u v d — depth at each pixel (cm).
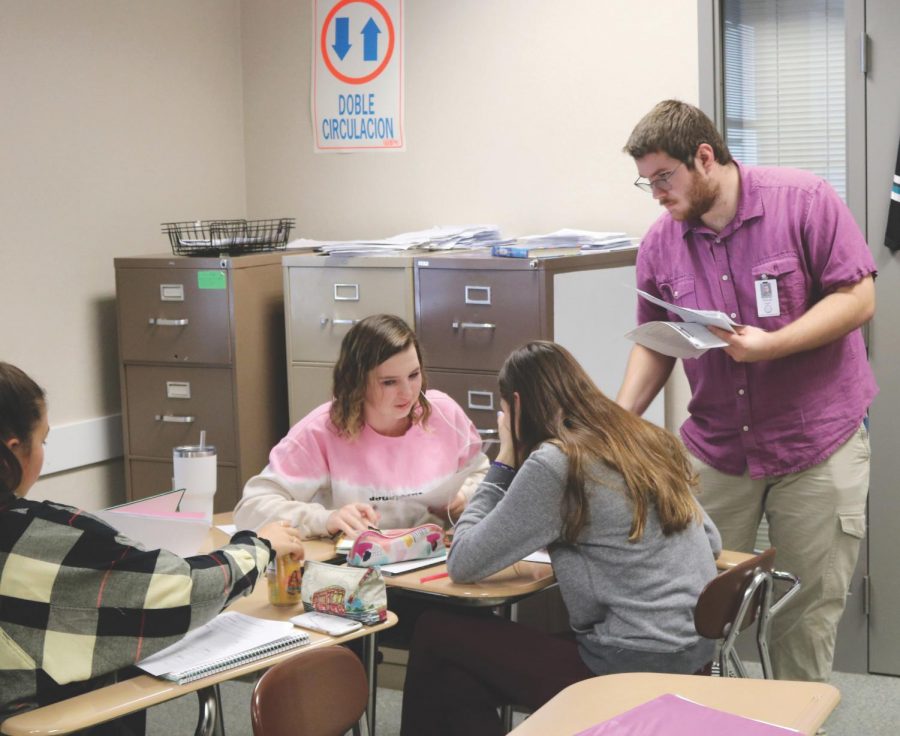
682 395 407
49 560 188
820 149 374
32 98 384
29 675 185
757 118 383
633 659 228
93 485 415
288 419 423
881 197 356
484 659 246
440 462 298
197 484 291
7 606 186
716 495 302
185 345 400
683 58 390
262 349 407
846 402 287
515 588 244
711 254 291
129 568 192
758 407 290
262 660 198
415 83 441
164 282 400
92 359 412
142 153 430
